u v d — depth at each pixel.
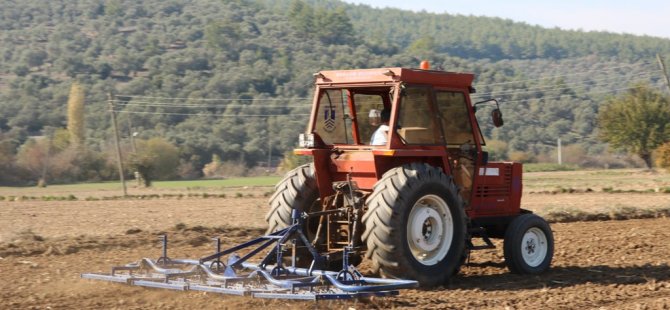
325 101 14.86
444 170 14.42
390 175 13.64
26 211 34.69
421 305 12.39
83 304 12.41
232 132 128.50
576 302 12.80
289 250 14.56
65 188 85.00
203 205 38.91
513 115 129.12
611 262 17.28
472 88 14.98
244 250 18.83
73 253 18.52
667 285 14.34
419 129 14.16
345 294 11.74
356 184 14.35
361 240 14.17
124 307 12.16
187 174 112.62
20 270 15.88
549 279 15.13
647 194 43.59
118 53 171.62
